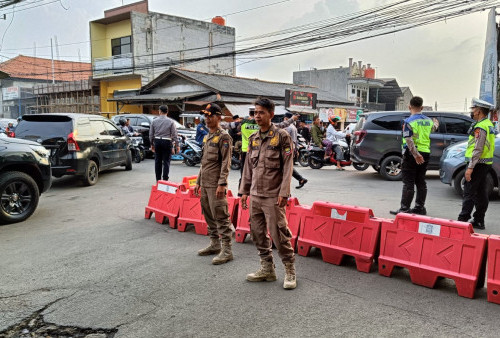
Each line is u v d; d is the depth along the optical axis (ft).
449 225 12.09
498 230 18.38
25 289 12.44
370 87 138.10
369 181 33.63
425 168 20.53
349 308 10.91
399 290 12.12
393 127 33.81
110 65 98.02
